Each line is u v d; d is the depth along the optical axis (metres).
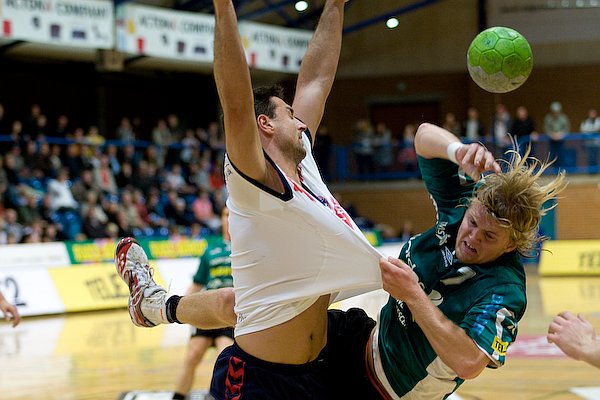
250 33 18.06
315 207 2.80
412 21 23.88
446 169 3.30
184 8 20.47
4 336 10.16
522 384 6.60
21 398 6.50
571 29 22.53
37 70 20.73
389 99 24.22
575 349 2.79
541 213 2.94
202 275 6.21
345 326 3.33
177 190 17.61
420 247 3.20
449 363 2.76
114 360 8.13
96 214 15.02
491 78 2.94
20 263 12.90
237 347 2.94
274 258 2.82
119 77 22.25
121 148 18.38
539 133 23.05
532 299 12.80
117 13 16.17
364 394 3.21
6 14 14.77
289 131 2.93
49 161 15.81
